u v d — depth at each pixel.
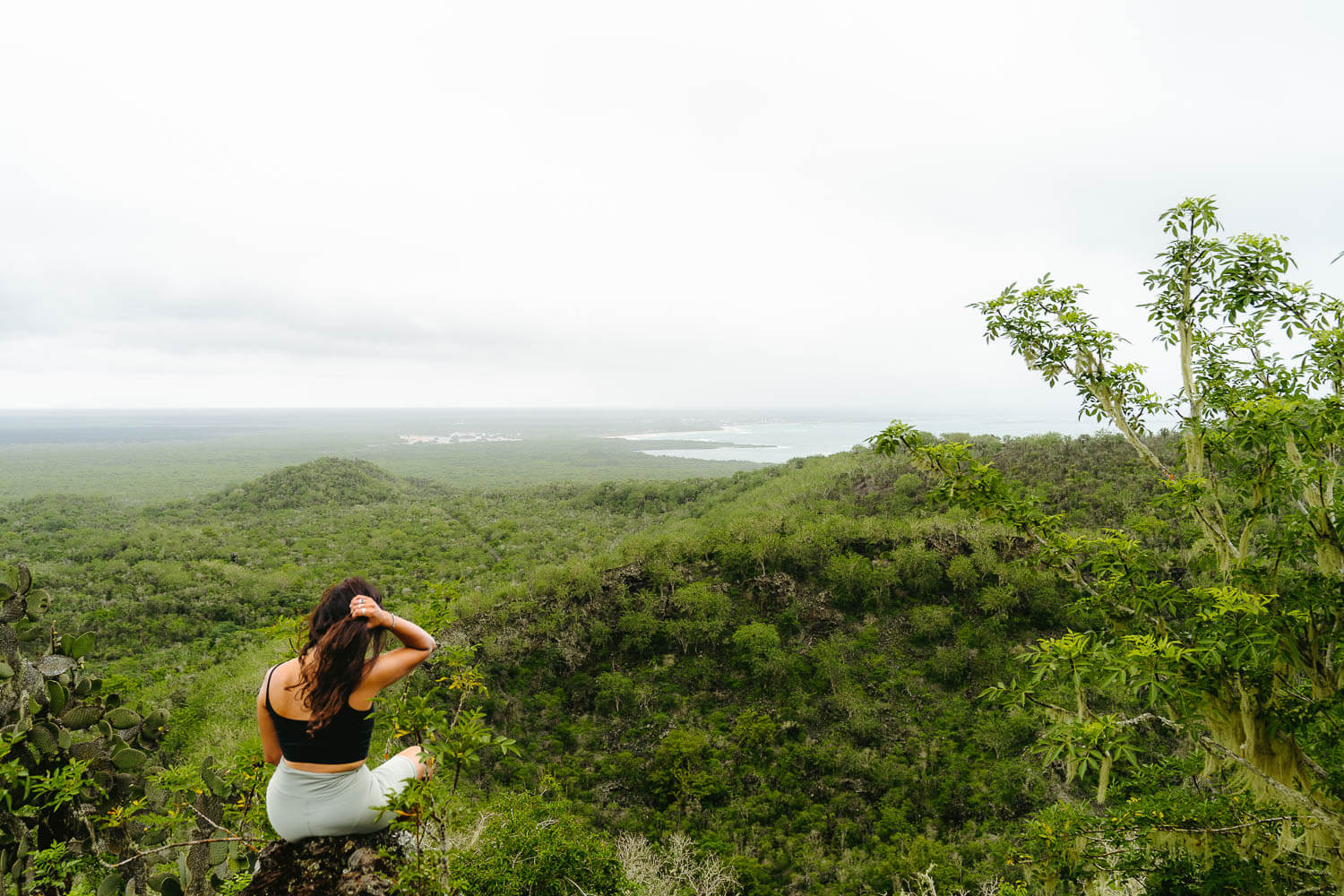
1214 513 5.21
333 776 2.59
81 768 4.31
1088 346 5.64
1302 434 4.12
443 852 2.61
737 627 27.39
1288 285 4.89
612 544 54.03
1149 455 5.50
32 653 4.98
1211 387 5.22
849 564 28.41
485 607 29.28
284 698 2.56
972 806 19.56
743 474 73.88
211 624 40.12
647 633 27.16
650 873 12.39
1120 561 5.12
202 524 75.19
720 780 21.25
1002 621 25.62
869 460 45.44
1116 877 5.96
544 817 7.97
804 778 21.39
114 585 45.84
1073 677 4.31
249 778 4.55
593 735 23.75
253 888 2.60
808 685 25.09
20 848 4.25
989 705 23.02
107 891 4.34
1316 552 4.54
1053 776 19.97
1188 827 5.22
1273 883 4.81
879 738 22.61
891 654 25.83
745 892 16.66
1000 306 6.11
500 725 23.98
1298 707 4.34
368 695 2.62
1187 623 4.55
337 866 2.63
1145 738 12.62
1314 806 3.98
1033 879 6.52
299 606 42.22
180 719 22.84
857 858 18.12
